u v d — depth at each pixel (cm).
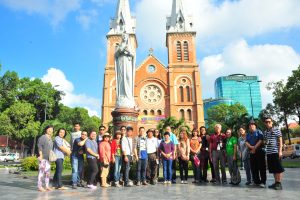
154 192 970
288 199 786
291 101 4291
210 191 977
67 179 1486
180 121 3447
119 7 6956
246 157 1212
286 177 1494
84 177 1336
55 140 1153
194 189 1039
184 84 6328
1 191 1035
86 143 1149
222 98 13500
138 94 6294
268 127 1078
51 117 6950
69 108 7412
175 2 6888
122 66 1939
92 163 1141
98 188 1128
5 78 6281
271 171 1036
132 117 1869
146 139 1304
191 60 6444
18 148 7581
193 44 6550
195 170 1312
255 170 1147
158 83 6375
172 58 6475
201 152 1363
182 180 1298
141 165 1258
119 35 6644
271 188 1045
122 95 1925
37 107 6738
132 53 1961
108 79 6338
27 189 1100
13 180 1521
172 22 6769
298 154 5197
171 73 6341
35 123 5875
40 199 837
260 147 1129
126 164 1227
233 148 1240
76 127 1350
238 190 997
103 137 1226
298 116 4656
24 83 6575
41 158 1083
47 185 1084
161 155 1302
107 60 6469
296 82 4312
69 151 1167
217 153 1305
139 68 6425
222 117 7844
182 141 1333
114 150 1228
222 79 15538
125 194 931
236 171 1228
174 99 6228
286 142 7675
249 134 1177
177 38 6594
